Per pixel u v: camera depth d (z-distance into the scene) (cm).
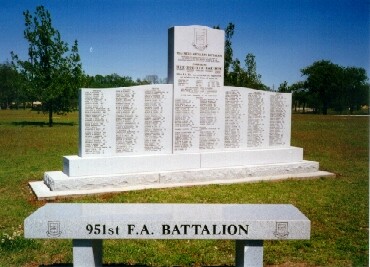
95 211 561
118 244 733
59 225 517
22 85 3578
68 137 2720
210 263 652
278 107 1423
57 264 619
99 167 1169
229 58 2591
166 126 1259
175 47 1245
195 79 1280
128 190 1133
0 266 628
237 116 1353
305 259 670
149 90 1228
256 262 535
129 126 1213
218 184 1231
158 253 689
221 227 522
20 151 2039
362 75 8044
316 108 8806
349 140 2694
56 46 3578
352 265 645
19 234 762
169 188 1171
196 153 1287
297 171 1409
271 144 1423
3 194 1117
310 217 899
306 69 8412
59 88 3541
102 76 7431
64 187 1115
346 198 1073
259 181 1291
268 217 536
